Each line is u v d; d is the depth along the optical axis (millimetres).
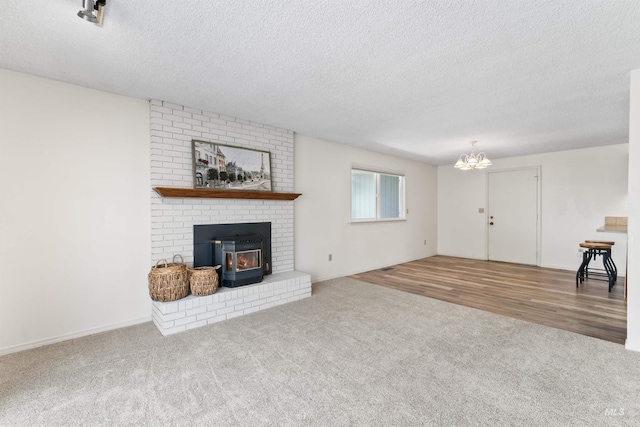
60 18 1738
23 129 2492
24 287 2506
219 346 2527
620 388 1908
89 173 2789
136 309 3055
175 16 1715
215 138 3473
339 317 3186
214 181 3416
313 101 3080
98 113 2826
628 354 2344
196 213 3361
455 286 4430
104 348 2500
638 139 2361
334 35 1911
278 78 2543
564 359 2275
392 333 2771
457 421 1629
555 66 2322
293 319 3137
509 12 1678
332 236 4957
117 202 2934
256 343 2580
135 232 3039
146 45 2035
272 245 4031
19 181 2480
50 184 2609
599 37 1921
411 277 5027
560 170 5570
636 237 2385
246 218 3762
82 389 1934
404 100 3041
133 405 1775
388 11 1671
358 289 4285
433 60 2234
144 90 2822
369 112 3418
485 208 6566
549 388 1917
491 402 1785
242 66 2332
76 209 2729
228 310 3164
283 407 1753
